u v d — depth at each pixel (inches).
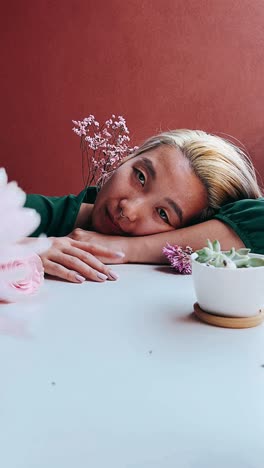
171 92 82.3
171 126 83.0
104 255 29.9
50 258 27.3
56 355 17.0
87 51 81.5
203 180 31.4
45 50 81.5
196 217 31.8
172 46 81.2
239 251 21.0
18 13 80.4
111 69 81.9
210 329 19.5
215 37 80.6
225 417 13.3
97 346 17.8
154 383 15.1
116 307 22.2
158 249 30.6
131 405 13.8
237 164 32.5
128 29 80.9
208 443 12.1
